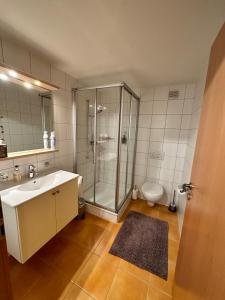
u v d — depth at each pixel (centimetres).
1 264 69
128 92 212
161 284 129
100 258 152
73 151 229
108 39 122
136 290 123
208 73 94
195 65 163
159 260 152
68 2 87
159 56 147
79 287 124
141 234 189
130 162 279
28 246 121
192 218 93
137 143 275
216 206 58
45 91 173
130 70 183
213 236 58
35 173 166
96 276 133
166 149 255
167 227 206
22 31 114
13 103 144
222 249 49
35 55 151
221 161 58
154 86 244
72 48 137
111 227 200
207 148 79
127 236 184
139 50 137
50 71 173
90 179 276
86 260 149
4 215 117
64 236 180
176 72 184
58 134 198
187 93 227
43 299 115
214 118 73
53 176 177
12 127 145
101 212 218
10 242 120
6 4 88
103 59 157
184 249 102
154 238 183
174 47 130
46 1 86
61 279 129
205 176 77
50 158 191
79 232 188
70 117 216
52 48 138
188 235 97
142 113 262
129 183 286
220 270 48
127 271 139
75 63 168
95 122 242
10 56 131
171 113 242
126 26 106
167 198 265
